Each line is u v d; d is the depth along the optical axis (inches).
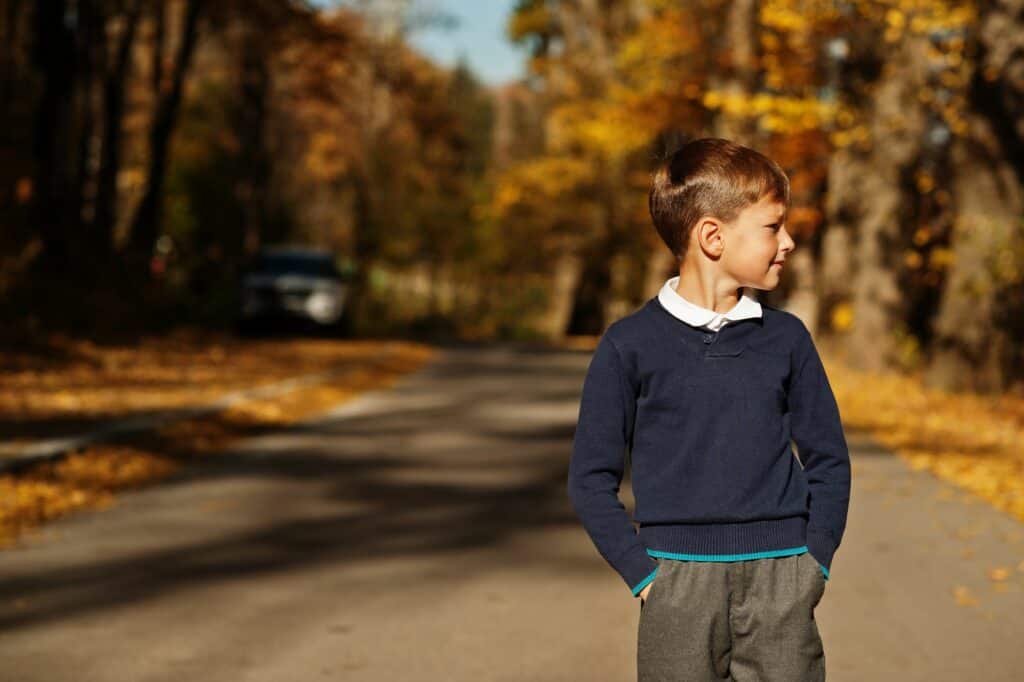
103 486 394.6
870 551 314.3
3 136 933.2
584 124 1296.8
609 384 122.6
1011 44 729.0
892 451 508.7
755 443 120.4
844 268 1008.2
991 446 525.3
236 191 1851.6
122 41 1135.6
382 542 323.0
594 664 219.6
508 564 298.8
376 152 2279.8
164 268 1328.7
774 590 119.8
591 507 120.4
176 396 618.8
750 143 952.3
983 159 759.1
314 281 1279.5
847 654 226.4
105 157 1135.0
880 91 884.0
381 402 692.7
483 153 3686.0
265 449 495.8
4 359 741.3
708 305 123.6
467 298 2568.9
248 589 271.6
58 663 217.6
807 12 852.6
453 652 226.1
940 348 786.2
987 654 226.5
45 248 981.2
